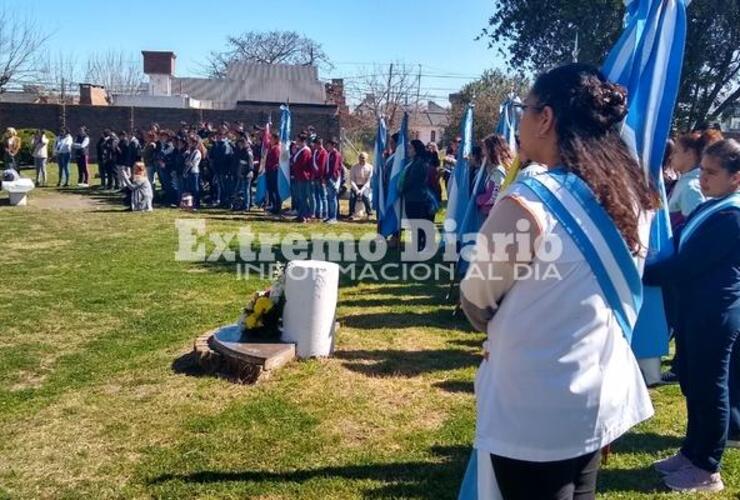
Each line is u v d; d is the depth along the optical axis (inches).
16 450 155.2
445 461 153.3
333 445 159.9
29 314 266.7
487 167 274.1
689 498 138.2
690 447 143.5
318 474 146.3
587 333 67.5
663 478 145.0
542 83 71.9
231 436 162.9
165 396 186.1
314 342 214.4
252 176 619.2
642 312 144.6
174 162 641.0
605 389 69.0
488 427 70.7
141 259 382.9
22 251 401.7
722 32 637.3
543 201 66.8
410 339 243.3
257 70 1967.3
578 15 653.3
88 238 450.3
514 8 717.9
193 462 150.3
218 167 629.3
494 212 68.6
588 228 66.6
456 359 222.4
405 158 413.7
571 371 67.2
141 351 223.1
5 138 835.4
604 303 67.9
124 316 266.2
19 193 607.8
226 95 1908.2
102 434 163.5
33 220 526.3
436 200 414.3
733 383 151.6
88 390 190.1
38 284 318.0
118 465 149.0
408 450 158.4
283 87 1925.4
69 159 796.6
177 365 209.9
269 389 191.3
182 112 1256.2
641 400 75.0
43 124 1229.7
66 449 155.9
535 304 67.3
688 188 180.7
